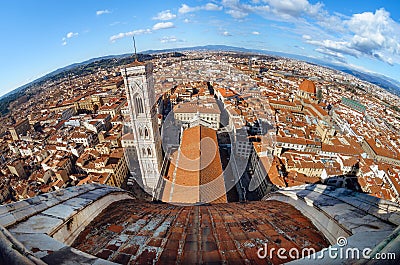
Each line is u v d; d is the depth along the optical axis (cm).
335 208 1015
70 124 16400
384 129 14950
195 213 1413
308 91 18700
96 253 769
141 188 8606
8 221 739
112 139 11356
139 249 793
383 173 8675
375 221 803
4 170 10688
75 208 1041
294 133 11494
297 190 1645
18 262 395
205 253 745
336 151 10725
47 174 9619
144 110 6538
